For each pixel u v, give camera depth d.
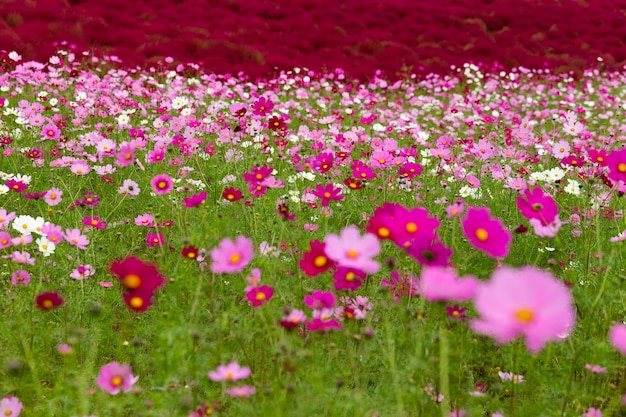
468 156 5.19
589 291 2.79
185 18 14.50
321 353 2.21
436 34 15.66
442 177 4.79
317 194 2.88
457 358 2.18
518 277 1.20
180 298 2.68
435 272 1.49
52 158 4.93
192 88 8.12
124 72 8.31
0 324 2.47
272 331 2.23
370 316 2.35
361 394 2.05
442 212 3.69
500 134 6.66
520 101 9.89
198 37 12.85
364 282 2.92
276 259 2.76
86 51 10.11
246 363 2.37
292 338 2.17
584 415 2.09
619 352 2.37
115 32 12.04
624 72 14.13
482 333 2.45
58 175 4.35
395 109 8.77
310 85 10.22
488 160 5.07
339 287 2.09
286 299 2.59
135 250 3.52
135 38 11.90
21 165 4.61
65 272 3.01
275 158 5.07
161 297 2.55
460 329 2.29
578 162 4.00
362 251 1.73
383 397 2.11
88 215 3.83
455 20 16.97
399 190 4.25
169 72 9.55
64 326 2.59
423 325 2.26
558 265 3.15
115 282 3.00
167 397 1.93
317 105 8.73
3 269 3.00
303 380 2.09
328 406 1.94
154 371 2.41
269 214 3.53
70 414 2.03
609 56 15.16
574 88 12.15
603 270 2.93
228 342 2.44
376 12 16.70
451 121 7.76
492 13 17.86
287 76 11.27
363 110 8.26
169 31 12.84
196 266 2.82
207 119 5.56
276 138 5.55
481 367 2.52
